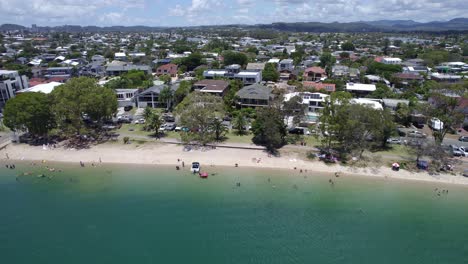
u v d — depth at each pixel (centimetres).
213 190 5531
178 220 4759
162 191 5506
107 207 5066
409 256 4156
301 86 10956
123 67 15475
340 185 5712
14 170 6275
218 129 7444
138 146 7262
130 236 4450
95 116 7594
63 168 6341
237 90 10981
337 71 14912
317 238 4438
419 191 5550
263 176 5997
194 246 4262
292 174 6069
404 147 7094
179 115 8012
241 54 16850
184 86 10656
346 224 4719
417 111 8175
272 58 19850
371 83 12925
